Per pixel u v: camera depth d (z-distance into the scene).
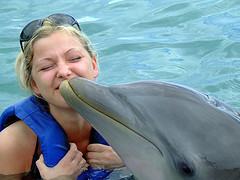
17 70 1.34
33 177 1.31
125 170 1.29
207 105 1.03
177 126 1.01
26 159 1.31
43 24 1.26
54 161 1.26
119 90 1.07
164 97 1.05
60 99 1.23
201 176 0.99
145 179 1.07
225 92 1.70
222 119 1.01
